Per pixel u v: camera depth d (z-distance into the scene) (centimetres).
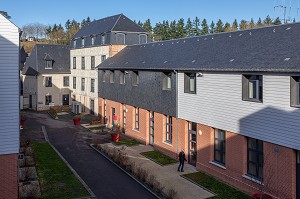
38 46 5338
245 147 1681
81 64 4759
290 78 1403
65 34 12112
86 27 5003
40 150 2550
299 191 1413
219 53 2006
